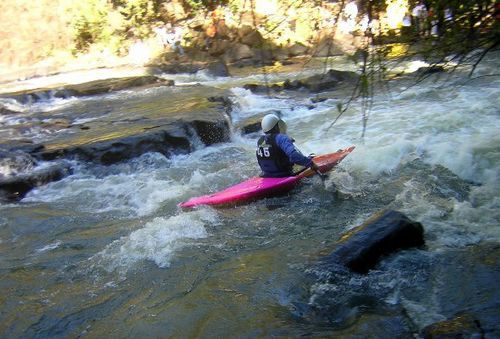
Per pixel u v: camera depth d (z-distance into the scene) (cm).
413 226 414
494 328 289
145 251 466
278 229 493
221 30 1395
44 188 662
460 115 778
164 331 347
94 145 721
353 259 388
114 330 355
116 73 1490
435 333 292
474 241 423
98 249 481
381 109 872
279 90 1127
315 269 395
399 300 353
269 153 570
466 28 261
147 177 678
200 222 516
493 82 923
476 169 580
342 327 329
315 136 789
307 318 345
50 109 1059
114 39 1638
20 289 421
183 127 771
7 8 1759
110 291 407
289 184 564
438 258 398
